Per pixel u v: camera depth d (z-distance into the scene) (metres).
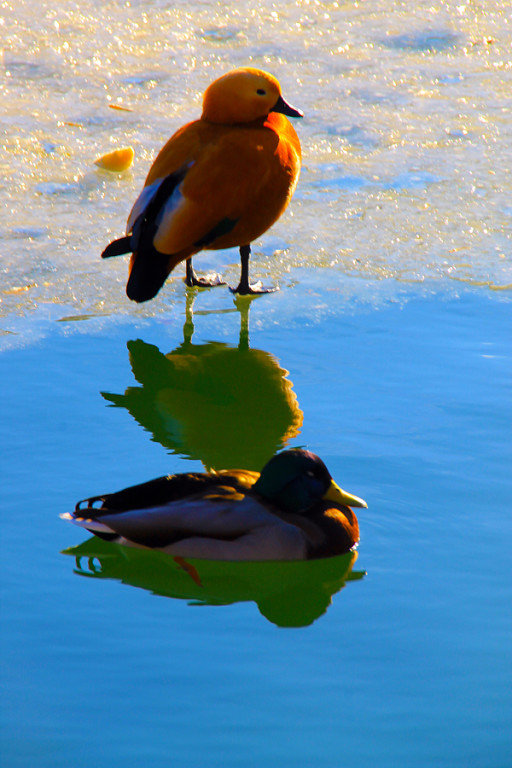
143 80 19.69
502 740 6.12
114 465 9.27
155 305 12.77
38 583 7.62
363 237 14.42
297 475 8.05
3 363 11.16
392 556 8.00
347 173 16.28
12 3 23.34
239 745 6.07
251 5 23.84
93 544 8.14
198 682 6.61
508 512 8.49
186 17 22.95
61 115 18.11
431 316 12.33
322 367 11.20
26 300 12.61
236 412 10.29
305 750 6.04
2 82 19.34
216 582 7.79
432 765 5.94
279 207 12.11
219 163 11.49
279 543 7.84
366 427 9.86
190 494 8.10
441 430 9.76
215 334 12.04
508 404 10.23
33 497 8.67
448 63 20.95
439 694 6.50
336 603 7.45
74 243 14.03
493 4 24.42
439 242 14.24
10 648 6.89
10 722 6.23
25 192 15.39
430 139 17.50
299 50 21.23
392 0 24.47
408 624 7.20
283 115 12.46
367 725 6.24
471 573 7.76
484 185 15.91
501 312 12.38
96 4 23.62
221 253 14.31
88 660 6.79
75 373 11.04
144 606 7.40
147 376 11.02
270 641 7.03
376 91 19.39
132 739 6.12
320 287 13.16
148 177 12.02
